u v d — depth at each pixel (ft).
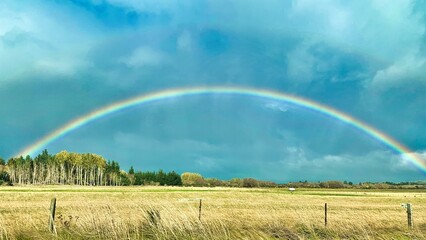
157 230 35.19
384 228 44.06
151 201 44.70
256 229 38.58
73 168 616.39
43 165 590.96
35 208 87.81
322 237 39.17
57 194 215.10
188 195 238.89
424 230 46.16
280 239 38.32
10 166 559.38
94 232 34.99
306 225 41.45
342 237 39.45
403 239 39.88
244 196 241.35
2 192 236.63
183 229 35.35
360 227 40.57
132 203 46.50
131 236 34.63
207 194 265.75
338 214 55.88
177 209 39.24
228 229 36.58
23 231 34.99
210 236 34.19
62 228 36.52
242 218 43.70
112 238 33.63
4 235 33.24
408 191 592.60
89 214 37.65
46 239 33.60
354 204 183.32
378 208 141.08
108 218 36.65
